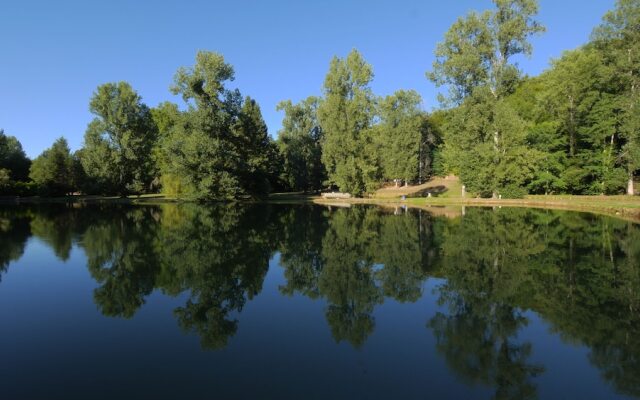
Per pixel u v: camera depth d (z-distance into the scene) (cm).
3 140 6756
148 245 1645
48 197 5853
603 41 3734
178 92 4306
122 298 960
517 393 544
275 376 584
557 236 1761
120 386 554
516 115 3850
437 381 573
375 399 524
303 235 1903
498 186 3925
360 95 4603
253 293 998
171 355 654
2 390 544
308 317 833
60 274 1183
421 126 6544
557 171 4009
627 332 749
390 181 6812
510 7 3653
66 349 676
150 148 6100
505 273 1170
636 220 2219
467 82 3881
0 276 1162
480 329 768
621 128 3466
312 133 7262
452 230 2009
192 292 1007
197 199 4450
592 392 548
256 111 5891
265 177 5281
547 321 804
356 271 1217
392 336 736
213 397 524
